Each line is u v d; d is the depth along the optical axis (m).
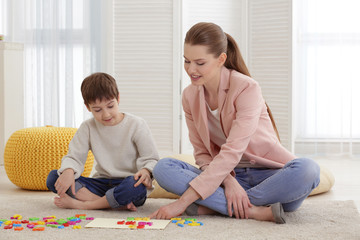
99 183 2.40
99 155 2.42
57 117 4.93
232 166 2.06
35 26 4.89
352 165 4.08
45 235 1.85
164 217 2.05
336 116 4.57
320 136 4.59
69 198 2.32
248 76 2.24
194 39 2.03
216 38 2.05
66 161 2.37
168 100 4.12
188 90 2.28
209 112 2.23
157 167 2.12
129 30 4.15
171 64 4.11
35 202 2.48
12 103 4.11
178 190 2.10
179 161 2.17
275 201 2.09
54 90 4.91
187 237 1.81
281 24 3.92
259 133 2.19
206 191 2.04
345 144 4.57
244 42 4.11
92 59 4.87
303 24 4.55
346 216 2.18
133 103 4.18
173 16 4.08
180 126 4.13
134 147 2.41
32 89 4.92
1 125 4.05
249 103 2.11
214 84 2.17
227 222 2.03
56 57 4.88
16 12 4.94
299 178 2.03
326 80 4.55
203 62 2.04
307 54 4.57
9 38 4.95
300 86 4.59
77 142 2.43
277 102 3.98
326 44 4.54
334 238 1.82
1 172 3.66
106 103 2.31
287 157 2.20
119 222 2.00
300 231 1.91
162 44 4.11
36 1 4.87
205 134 2.20
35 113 4.95
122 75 4.18
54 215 2.20
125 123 2.40
